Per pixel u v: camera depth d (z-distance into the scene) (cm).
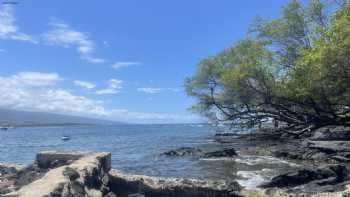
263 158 3106
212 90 3938
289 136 4569
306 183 1736
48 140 8862
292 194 1327
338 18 2503
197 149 3994
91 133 13712
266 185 1734
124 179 1282
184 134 10125
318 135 4000
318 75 2386
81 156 1292
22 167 1333
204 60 3959
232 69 3538
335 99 2784
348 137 3800
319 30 2580
